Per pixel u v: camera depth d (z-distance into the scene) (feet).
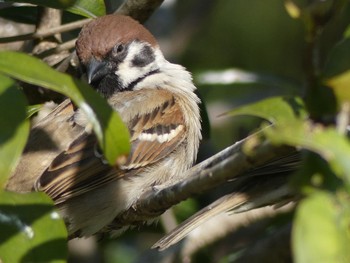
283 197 30.32
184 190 24.17
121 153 18.79
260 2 50.72
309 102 16.94
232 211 30.81
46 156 29.32
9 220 20.86
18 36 32.68
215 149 43.45
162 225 39.04
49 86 17.89
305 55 16.94
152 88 33.91
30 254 20.67
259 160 19.10
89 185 29.96
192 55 47.67
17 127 17.89
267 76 41.34
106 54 33.53
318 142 15.12
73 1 31.71
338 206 14.69
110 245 41.14
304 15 16.96
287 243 35.45
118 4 38.22
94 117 18.35
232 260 36.94
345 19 44.47
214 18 50.11
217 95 44.39
